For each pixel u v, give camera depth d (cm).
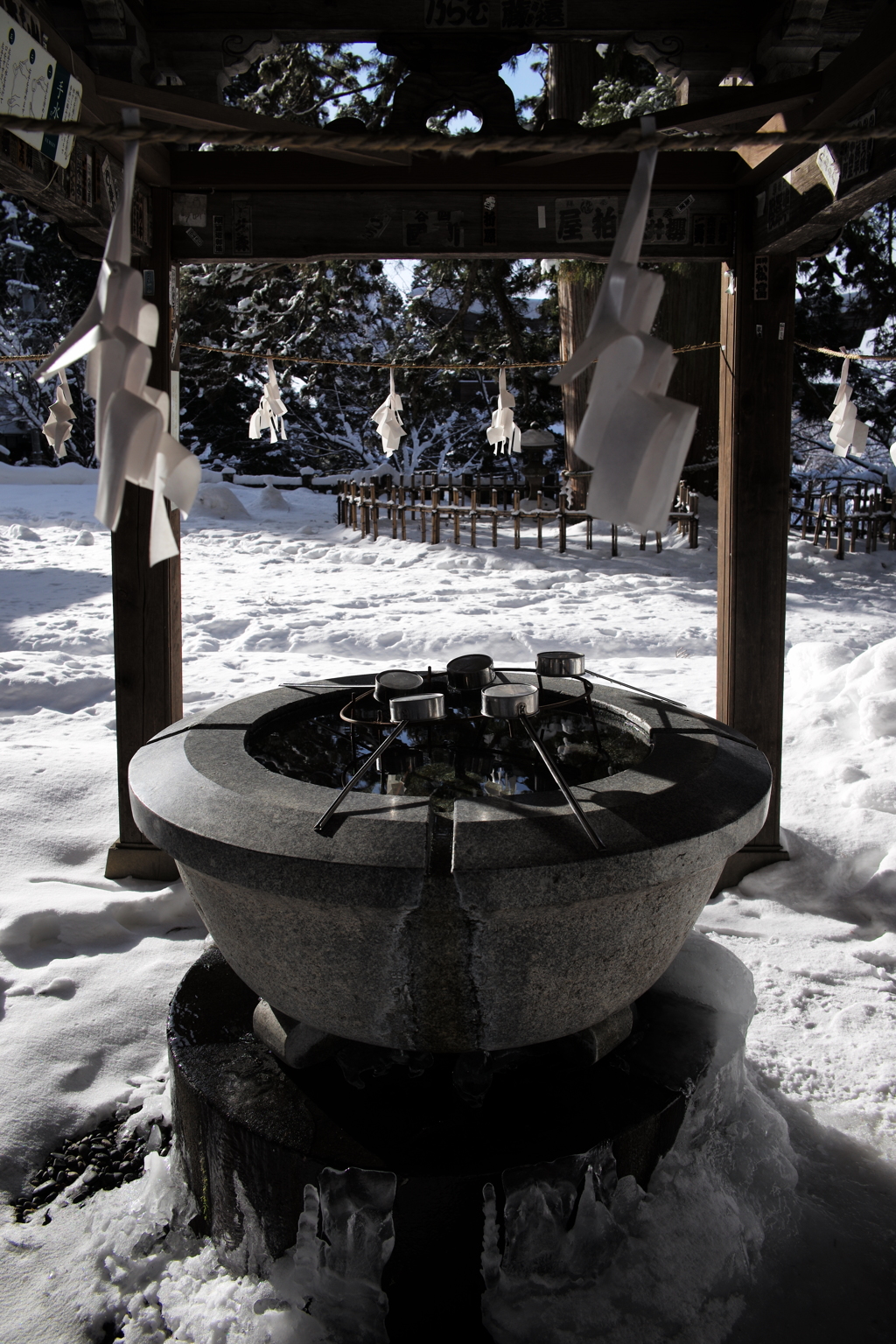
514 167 344
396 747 241
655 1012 243
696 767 215
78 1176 233
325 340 1680
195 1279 205
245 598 1053
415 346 1880
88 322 131
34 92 236
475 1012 191
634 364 119
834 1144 246
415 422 2598
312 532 1670
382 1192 186
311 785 208
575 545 1470
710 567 1332
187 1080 215
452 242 350
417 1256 188
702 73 336
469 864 170
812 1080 269
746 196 349
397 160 320
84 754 468
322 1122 200
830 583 1295
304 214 350
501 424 379
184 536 1595
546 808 190
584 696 279
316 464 2922
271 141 139
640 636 861
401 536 1580
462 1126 199
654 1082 215
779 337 360
